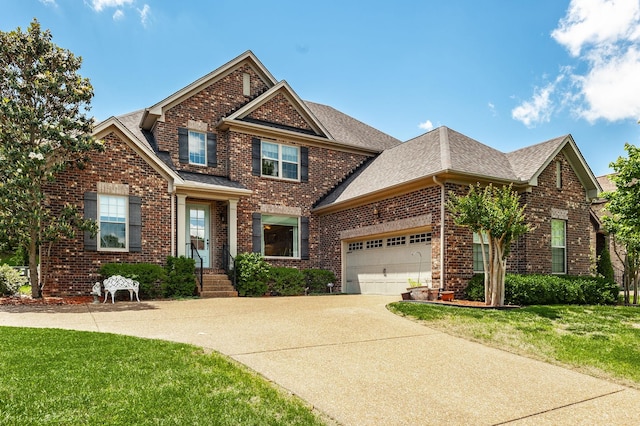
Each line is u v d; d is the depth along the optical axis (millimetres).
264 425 4062
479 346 7594
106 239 13797
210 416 4137
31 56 12492
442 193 13172
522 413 4801
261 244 17594
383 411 4633
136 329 8031
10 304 11141
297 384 5273
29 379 4848
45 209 12609
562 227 15930
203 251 16797
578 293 13195
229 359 6055
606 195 13641
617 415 4852
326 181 19547
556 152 15461
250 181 17547
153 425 3898
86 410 4125
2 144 11867
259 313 10133
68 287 13078
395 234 15180
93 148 12773
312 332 8062
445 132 16469
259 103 18250
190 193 15328
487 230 11172
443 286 12836
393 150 19281
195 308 11023
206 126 17453
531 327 8812
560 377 6137
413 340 7758
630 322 9852
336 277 17812
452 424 4418
